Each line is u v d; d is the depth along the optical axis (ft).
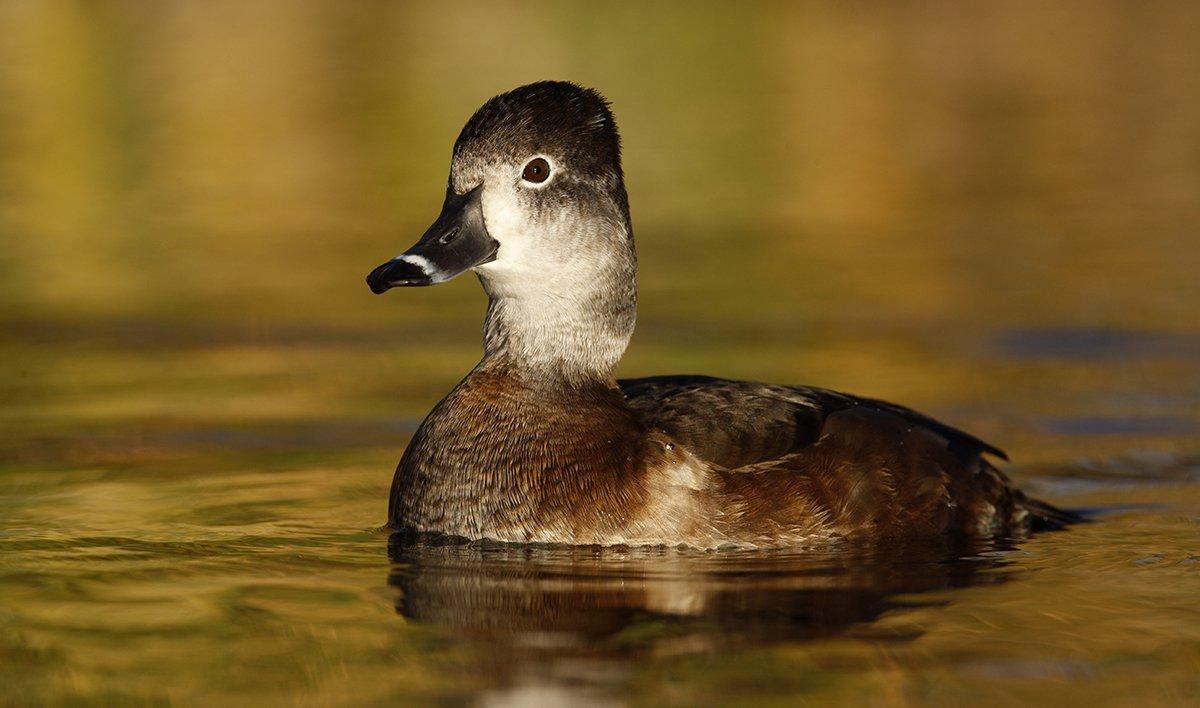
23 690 20.33
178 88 94.02
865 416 29.43
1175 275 55.01
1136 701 19.85
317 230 64.59
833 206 68.90
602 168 29.53
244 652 21.85
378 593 24.76
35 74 97.96
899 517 28.63
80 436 36.96
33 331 49.06
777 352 45.57
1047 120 86.12
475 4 127.13
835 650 21.89
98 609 23.86
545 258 29.01
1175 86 94.07
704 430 28.37
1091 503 31.76
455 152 29.43
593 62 102.58
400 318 51.42
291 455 35.47
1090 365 44.06
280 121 85.97
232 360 45.55
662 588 25.12
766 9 126.93
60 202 69.77
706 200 70.13
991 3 126.52
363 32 114.01
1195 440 36.76
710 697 20.01
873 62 103.81
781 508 27.81
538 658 21.57
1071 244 60.59
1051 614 23.61
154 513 30.14
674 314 50.57
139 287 54.95
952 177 73.82
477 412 29.07
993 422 38.47
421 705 19.80
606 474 27.81
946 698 19.95
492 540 28.09
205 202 70.03
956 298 52.37
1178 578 25.79
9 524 29.19
